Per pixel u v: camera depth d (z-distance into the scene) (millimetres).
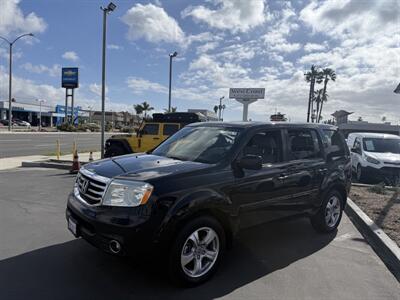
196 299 3541
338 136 6180
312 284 3984
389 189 9719
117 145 13062
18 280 3773
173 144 5094
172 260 3609
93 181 3896
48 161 13727
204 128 5098
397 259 4578
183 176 3787
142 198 3490
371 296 3760
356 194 8781
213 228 3930
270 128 4863
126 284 3764
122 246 3434
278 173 4707
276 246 5152
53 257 4387
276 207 4723
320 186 5430
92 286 3693
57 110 94438
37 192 8234
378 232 5590
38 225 5664
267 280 4035
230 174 4137
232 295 3656
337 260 4707
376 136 13070
